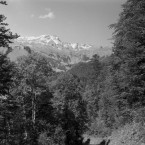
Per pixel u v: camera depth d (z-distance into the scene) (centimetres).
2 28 1609
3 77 1661
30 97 3562
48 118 3888
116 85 2556
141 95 2200
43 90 3509
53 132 3697
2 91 1714
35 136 3397
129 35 2244
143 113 2170
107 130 5759
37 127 3538
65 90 4812
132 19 2295
